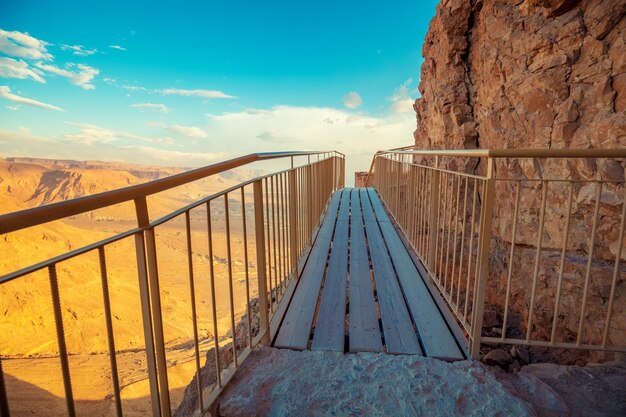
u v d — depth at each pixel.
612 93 3.65
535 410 1.52
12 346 25.69
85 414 15.86
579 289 3.42
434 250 2.97
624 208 1.76
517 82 4.93
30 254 41.97
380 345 2.10
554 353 3.52
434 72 8.05
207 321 31.89
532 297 1.89
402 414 1.50
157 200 137.38
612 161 3.45
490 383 1.68
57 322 0.85
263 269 2.05
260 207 2.03
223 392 1.66
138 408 16.31
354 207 7.23
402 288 3.00
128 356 23.98
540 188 4.29
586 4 4.04
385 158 7.25
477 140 6.24
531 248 4.38
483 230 1.83
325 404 1.56
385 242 4.49
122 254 52.28
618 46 3.66
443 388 1.65
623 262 3.24
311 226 4.12
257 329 3.00
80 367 21.59
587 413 1.56
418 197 3.69
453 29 6.64
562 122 4.09
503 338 1.94
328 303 2.70
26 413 15.76
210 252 1.51
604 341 1.88
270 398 1.60
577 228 3.72
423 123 9.47
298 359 1.91
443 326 2.31
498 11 5.60
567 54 4.16
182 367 17.23
